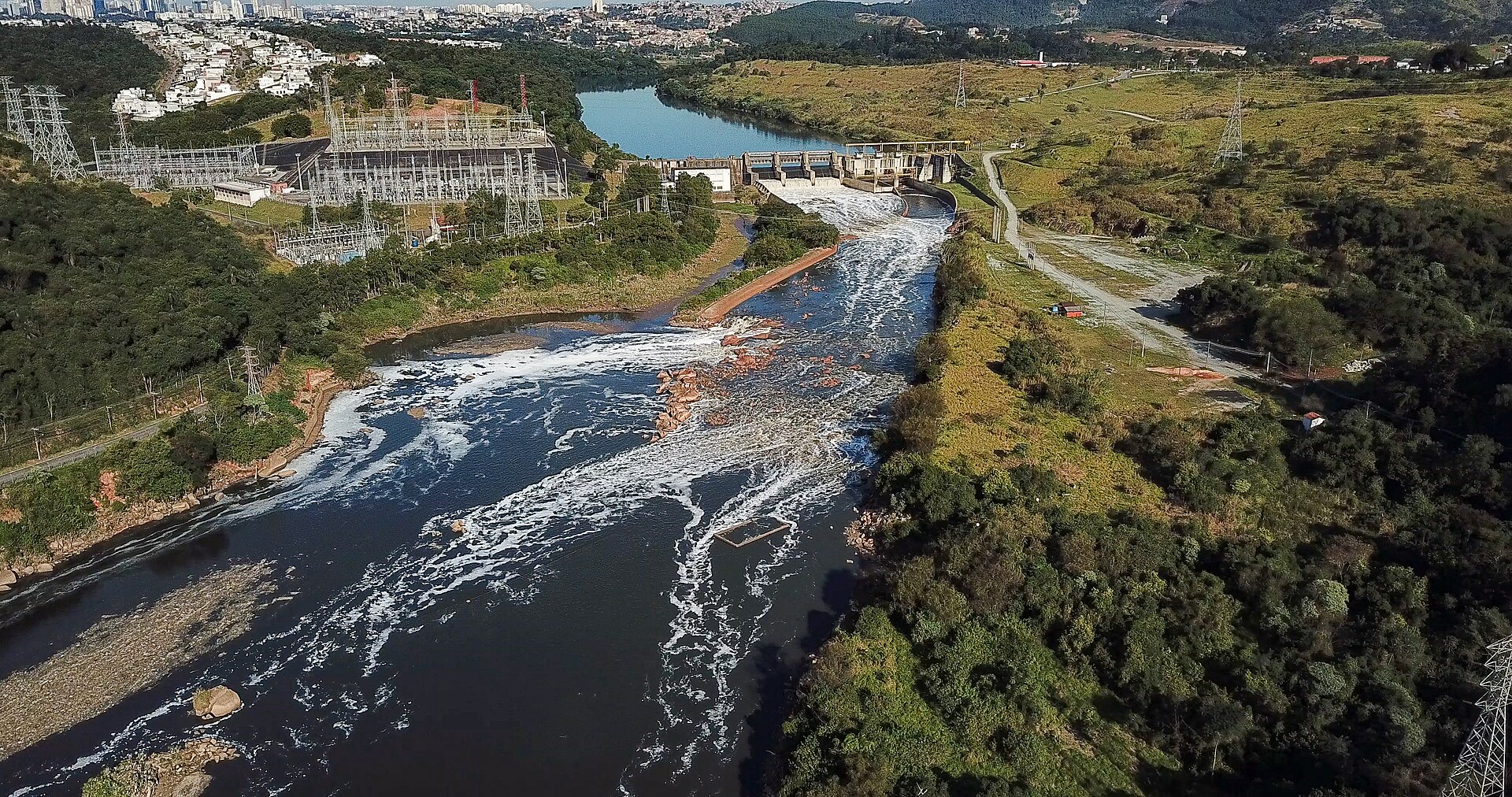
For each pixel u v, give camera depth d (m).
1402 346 127.06
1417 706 62.41
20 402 103.25
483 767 67.38
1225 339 141.62
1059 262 191.12
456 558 93.31
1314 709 63.47
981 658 72.81
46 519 91.44
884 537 92.62
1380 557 82.06
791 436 119.38
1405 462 92.88
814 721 68.44
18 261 130.12
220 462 107.00
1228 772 61.06
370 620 83.81
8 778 65.44
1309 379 125.06
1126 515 89.12
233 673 76.88
